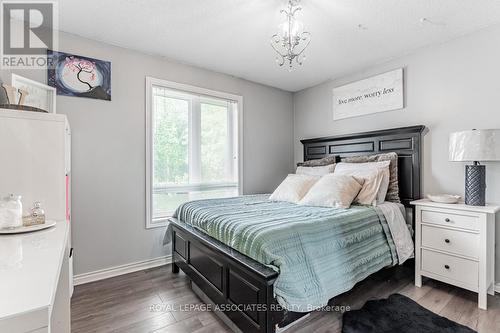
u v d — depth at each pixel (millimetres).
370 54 2715
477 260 1880
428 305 1898
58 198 1448
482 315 1768
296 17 2035
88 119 2371
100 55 2439
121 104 2549
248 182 3549
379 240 2033
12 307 515
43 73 2158
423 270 2186
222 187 3332
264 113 3713
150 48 2590
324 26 2164
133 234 2613
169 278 2424
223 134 3352
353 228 1868
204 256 1899
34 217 1259
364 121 3109
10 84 1942
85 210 2354
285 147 3963
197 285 2006
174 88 2877
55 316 1341
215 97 3213
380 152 2873
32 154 1391
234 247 1594
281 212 2027
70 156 2203
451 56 2395
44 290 598
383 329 1595
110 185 2488
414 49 2615
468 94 2289
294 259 1444
